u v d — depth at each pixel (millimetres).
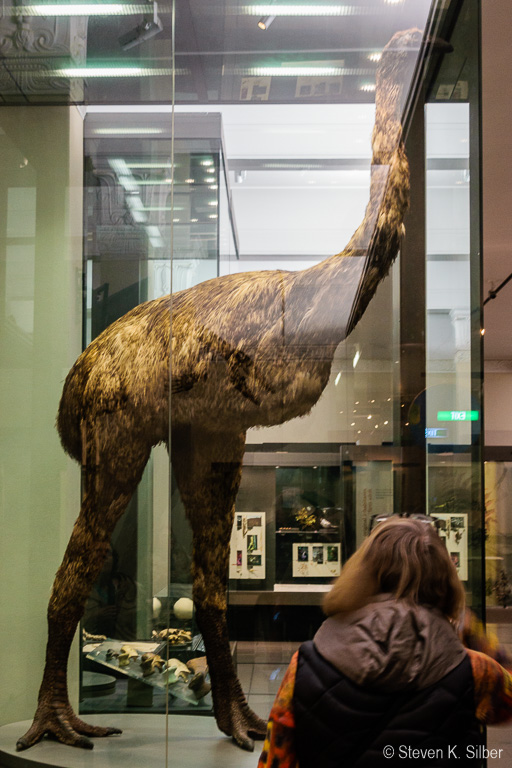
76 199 2865
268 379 2312
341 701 1184
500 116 3877
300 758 1232
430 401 2170
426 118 2402
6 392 2822
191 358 2438
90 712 2523
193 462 2311
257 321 2389
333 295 2342
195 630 2256
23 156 2900
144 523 2562
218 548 2232
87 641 2582
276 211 2490
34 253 2871
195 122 2592
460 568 2062
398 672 1178
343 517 2145
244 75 2602
